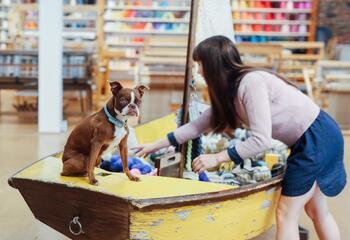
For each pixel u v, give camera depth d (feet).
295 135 5.92
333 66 19.39
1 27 26.35
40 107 16.47
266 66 18.60
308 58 21.33
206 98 16.11
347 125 19.40
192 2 7.39
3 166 12.21
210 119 6.80
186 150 7.61
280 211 6.05
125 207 4.79
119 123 4.99
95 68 21.02
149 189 5.08
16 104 21.39
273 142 8.33
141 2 27.48
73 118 19.56
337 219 9.08
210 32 8.38
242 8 27.81
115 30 27.20
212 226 5.42
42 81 16.34
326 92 19.47
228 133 8.45
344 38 29.04
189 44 7.49
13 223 8.49
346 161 13.92
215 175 7.27
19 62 17.98
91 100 19.69
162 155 7.20
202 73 6.07
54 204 5.36
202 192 5.17
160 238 5.06
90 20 26.32
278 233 6.04
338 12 28.35
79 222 5.23
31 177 5.34
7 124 18.02
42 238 7.91
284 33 28.14
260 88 5.75
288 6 28.12
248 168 7.45
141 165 6.63
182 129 7.01
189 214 5.12
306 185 5.87
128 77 24.67
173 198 4.88
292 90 6.04
